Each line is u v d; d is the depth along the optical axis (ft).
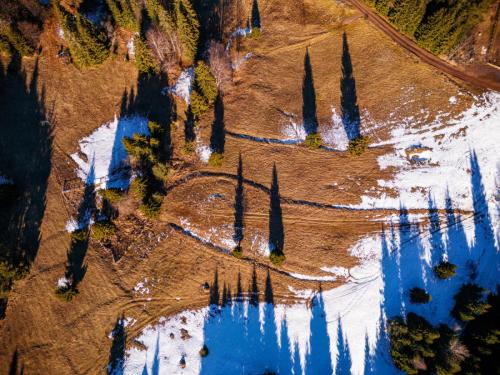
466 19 151.84
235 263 157.17
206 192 163.53
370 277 156.46
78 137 167.02
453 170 163.84
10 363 146.10
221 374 148.56
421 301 150.92
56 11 168.76
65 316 151.02
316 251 158.51
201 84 159.02
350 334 151.64
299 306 154.20
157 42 171.12
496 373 130.41
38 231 155.94
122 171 163.63
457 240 158.71
